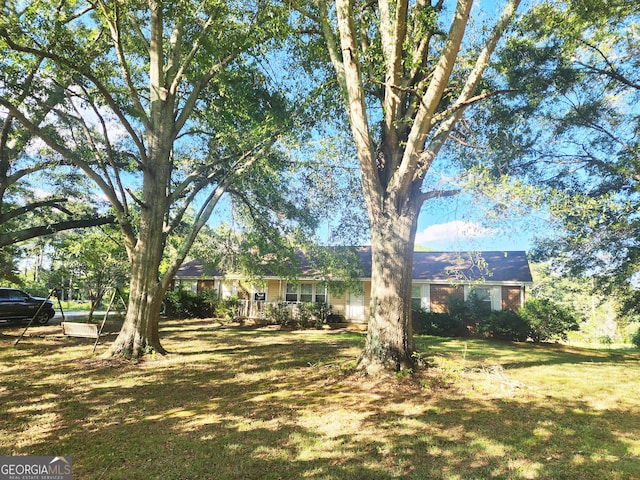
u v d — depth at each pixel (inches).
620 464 154.9
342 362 349.4
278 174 498.3
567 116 517.3
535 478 143.4
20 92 411.5
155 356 379.9
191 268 1042.1
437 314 704.4
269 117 390.6
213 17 363.9
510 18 278.2
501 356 431.8
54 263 737.6
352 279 608.4
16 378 304.2
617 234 510.6
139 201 381.4
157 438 184.4
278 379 300.2
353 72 299.3
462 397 245.0
